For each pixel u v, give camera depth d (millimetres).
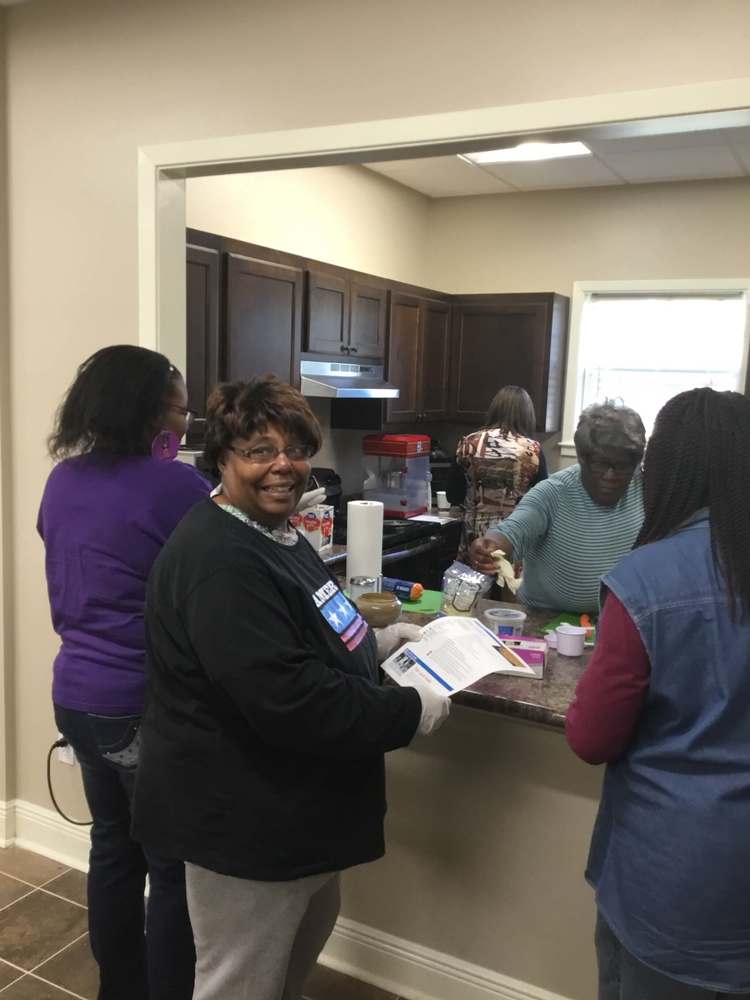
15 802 2711
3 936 2246
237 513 1323
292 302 3471
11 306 2525
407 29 1899
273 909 1334
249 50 2092
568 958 1849
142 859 1828
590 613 2291
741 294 4652
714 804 1075
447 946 1985
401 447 4445
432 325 4824
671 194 4688
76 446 1708
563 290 5020
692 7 1617
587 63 1724
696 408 1141
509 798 1866
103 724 1670
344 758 1290
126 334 2338
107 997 1859
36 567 2562
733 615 1071
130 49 2246
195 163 2178
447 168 4508
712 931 1073
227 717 1282
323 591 1392
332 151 2014
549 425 4922
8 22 2422
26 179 2451
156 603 1303
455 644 1746
